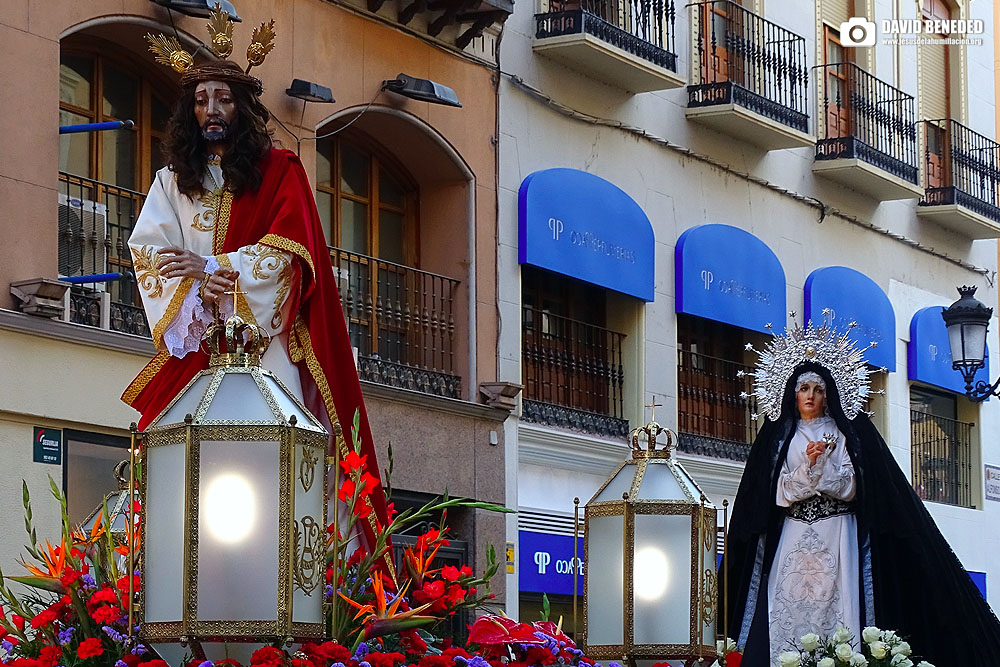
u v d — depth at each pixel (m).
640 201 19.14
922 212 25.06
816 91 22.78
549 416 17.67
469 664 4.81
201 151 5.73
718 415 20.66
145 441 4.39
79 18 12.70
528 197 17.11
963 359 18.44
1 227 11.93
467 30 16.48
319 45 15.03
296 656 4.34
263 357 5.58
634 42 18.47
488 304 16.72
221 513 4.27
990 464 26.50
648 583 6.27
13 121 12.09
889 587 8.96
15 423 11.89
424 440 15.71
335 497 4.50
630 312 19.00
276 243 5.53
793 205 22.14
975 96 26.66
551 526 17.34
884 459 9.03
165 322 5.52
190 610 4.23
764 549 9.20
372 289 16.06
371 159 16.44
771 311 21.02
